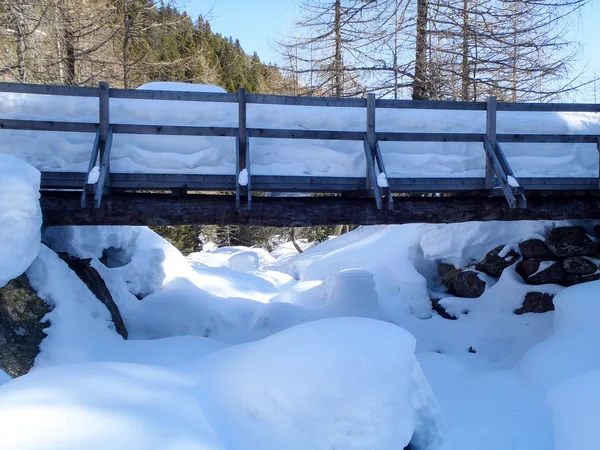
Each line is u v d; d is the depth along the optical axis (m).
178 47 19.00
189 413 2.57
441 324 7.90
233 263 15.32
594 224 7.75
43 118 5.40
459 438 4.05
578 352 5.04
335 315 7.57
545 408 4.41
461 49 13.05
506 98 14.30
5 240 4.21
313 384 2.75
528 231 8.23
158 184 5.40
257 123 5.64
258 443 2.58
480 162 6.03
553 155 6.29
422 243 9.81
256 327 7.30
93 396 2.49
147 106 5.49
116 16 14.65
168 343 5.35
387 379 2.96
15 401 2.33
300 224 5.73
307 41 15.14
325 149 5.75
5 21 12.37
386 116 5.90
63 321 4.80
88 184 4.79
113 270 7.21
